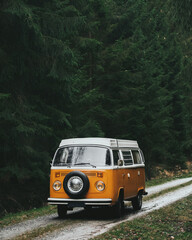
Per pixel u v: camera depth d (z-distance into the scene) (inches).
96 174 490.9
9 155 693.3
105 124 1218.6
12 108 690.2
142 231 421.4
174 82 1875.0
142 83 1347.2
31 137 772.6
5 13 660.7
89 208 629.9
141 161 647.8
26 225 472.1
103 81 1221.1
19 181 708.7
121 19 1363.2
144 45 1601.9
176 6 479.5
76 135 853.8
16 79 728.3
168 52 1872.5
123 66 1246.9
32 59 729.6
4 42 705.6
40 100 767.7
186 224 481.1
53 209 622.8
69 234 405.1
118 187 508.7
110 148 510.9
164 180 1288.1
